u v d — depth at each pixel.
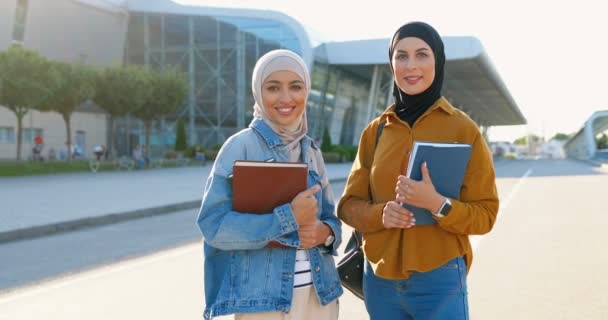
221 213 2.12
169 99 29.59
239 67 36.22
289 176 2.08
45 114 37.34
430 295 2.24
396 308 2.36
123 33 38.56
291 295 2.16
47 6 33.97
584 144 65.94
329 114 40.53
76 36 36.38
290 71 2.16
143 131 41.09
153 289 5.14
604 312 4.25
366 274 2.47
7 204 11.50
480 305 4.51
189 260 6.46
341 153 37.59
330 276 2.34
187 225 9.51
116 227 9.31
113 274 5.77
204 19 36.78
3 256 6.82
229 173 2.16
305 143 2.34
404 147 2.32
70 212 10.12
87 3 35.62
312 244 2.17
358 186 2.53
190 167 29.95
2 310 4.53
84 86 25.14
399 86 2.33
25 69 22.09
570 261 6.04
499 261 6.13
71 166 26.22
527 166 40.78
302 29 34.22
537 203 12.18
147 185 16.91
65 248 7.35
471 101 53.16
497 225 8.89
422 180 2.08
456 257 2.26
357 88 44.00
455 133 2.26
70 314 4.40
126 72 27.72
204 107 37.44
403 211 2.12
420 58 2.25
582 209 10.85
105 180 19.30
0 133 34.88
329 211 2.44
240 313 2.18
